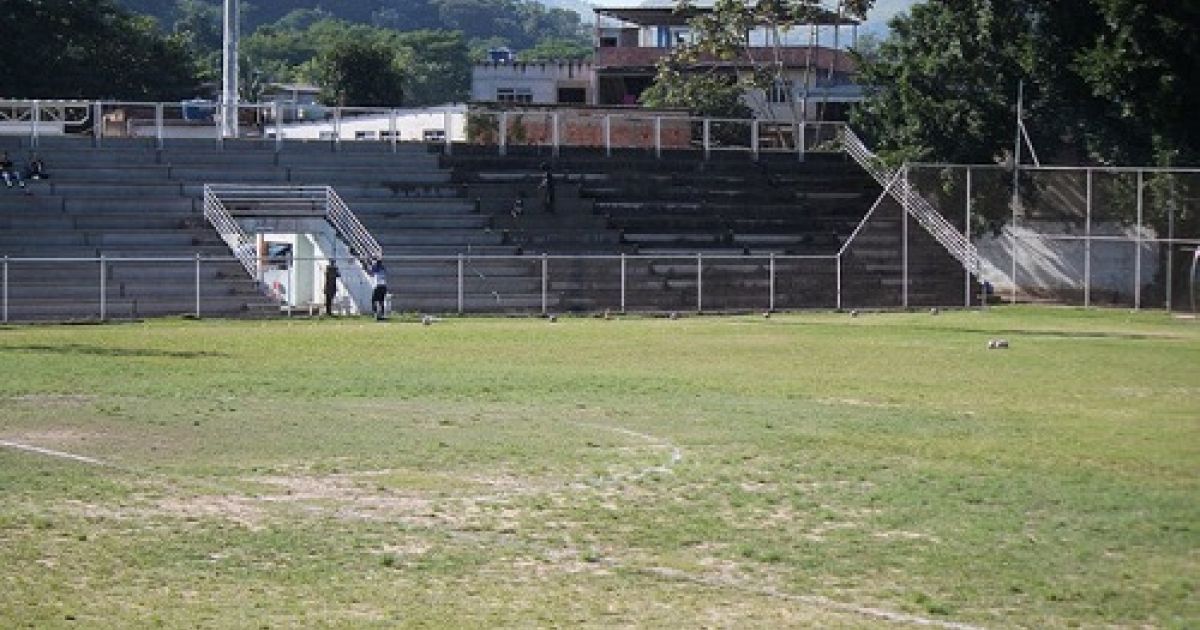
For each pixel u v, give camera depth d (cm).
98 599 1608
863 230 7356
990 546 1870
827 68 13250
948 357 4384
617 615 1567
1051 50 7675
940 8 8162
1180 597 1644
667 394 3378
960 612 1588
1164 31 7094
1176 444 2686
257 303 5984
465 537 1911
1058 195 7175
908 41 8350
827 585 1692
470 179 7319
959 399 3366
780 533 1936
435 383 3528
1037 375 3903
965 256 7131
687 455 2514
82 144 6712
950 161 8025
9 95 11000
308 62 18788
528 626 1524
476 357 4247
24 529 1927
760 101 12338
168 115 9294
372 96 14450
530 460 2456
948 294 7275
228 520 1994
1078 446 2653
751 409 3127
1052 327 5762
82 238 6072
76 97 11375
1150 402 3338
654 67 13175
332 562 1777
